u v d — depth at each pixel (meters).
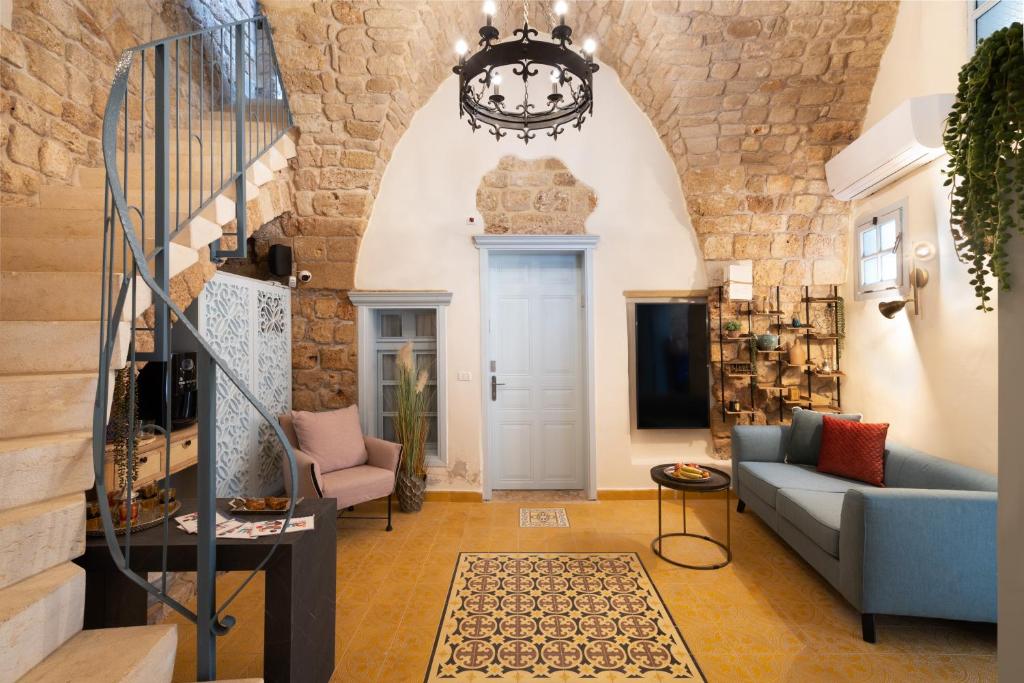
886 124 3.01
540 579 2.83
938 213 2.98
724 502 4.13
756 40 3.35
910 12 3.13
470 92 2.25
